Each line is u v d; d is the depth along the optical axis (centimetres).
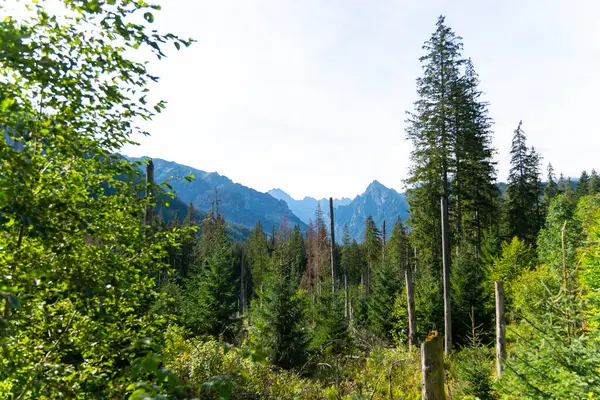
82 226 359
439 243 2584
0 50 261
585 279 612
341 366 1180
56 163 371
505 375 639
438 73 2595
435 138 2580
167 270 527
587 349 506
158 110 399
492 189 2995
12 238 349
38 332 367
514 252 2586
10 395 311
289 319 1497
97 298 355
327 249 4897
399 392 1118
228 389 203
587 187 5953
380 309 2308
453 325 2088
